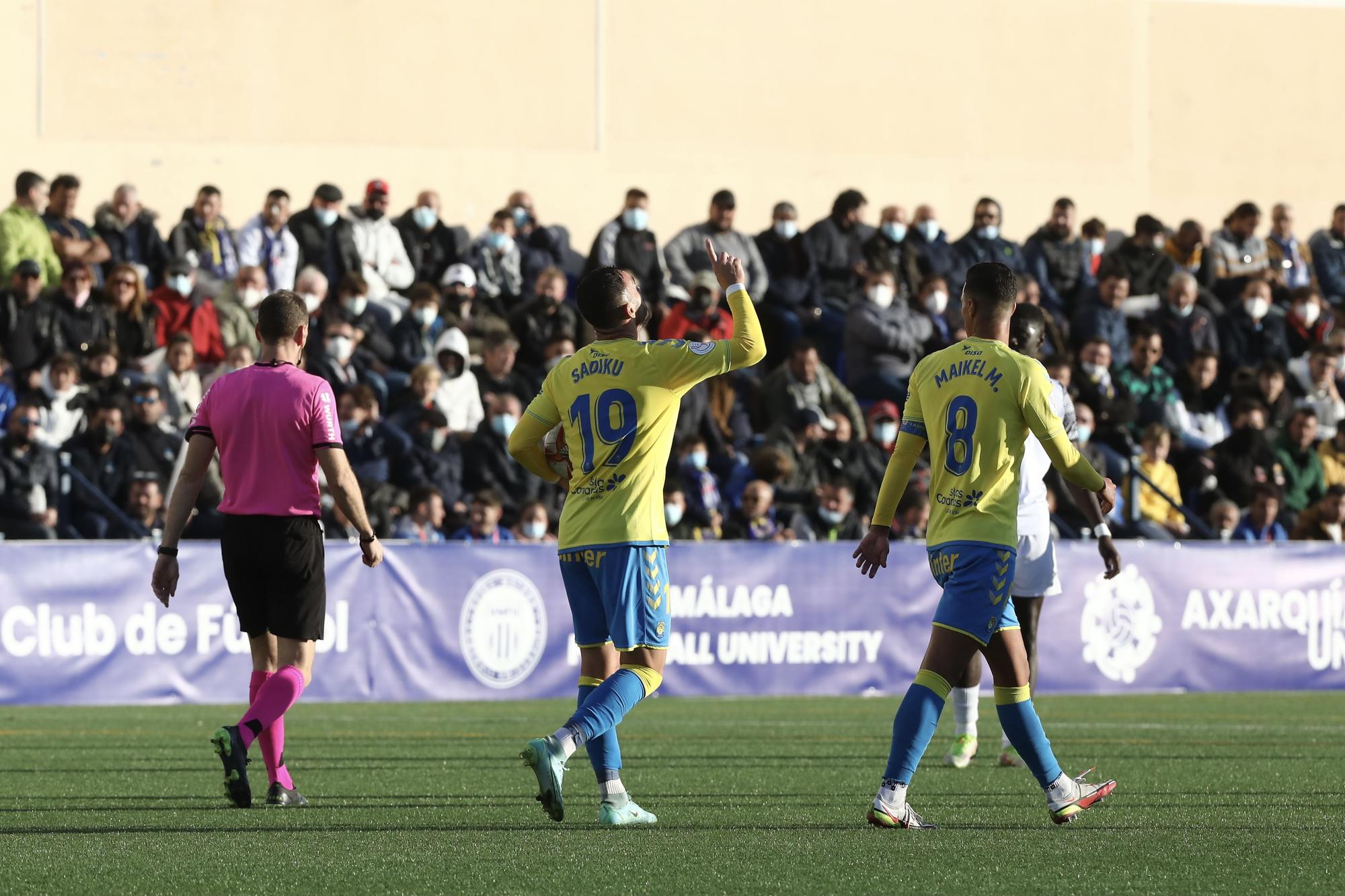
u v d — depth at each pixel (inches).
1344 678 1929.1
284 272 2186.3
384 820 818.2
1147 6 2928.2
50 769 1079.0
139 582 1606.8
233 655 1637.6
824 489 1958.7
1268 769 1118.4
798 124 2778.1
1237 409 2229.3
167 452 1829.5
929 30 2834.6
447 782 1009.5
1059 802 800.3
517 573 1717.5
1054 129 2888.8
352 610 1660.9
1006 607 791.7
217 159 2513.5
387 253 2251.5
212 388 870.4
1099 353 2214.6
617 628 776.3
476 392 2090.3
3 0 2423.7
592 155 2682.1
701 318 2182.6
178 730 1379.2
